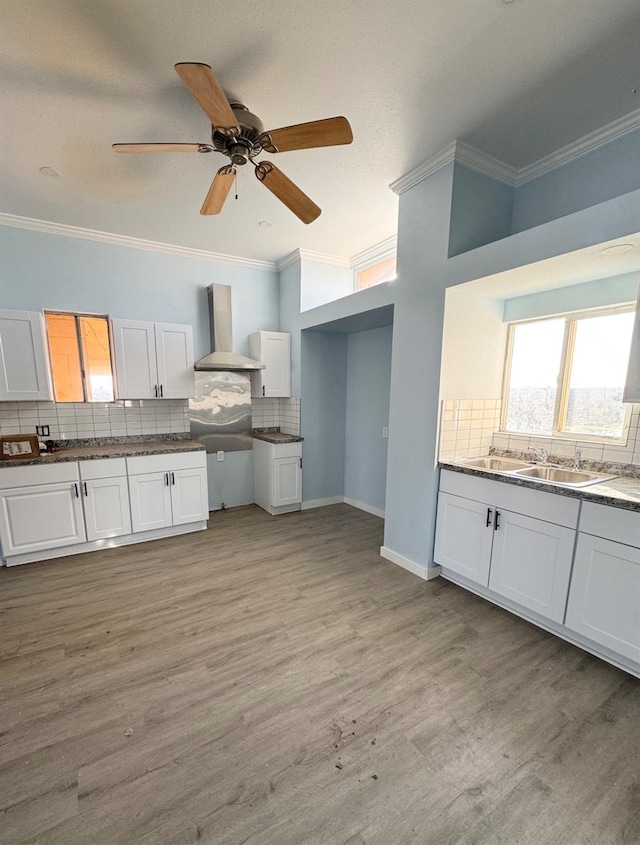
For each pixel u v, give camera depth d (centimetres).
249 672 185
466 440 278
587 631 192
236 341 427
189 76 130
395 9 141
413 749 145
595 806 125
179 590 260
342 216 308
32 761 139
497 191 247
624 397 183
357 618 229
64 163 233
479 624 223
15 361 295
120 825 119
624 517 174
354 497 452
